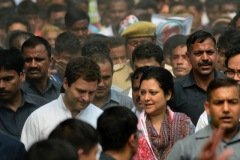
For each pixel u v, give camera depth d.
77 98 12.45
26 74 14.46
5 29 20.55
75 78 12.41
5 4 24.23
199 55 13.68
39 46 14.38
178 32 19.02
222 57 14.97
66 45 16.22
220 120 11.45
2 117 13.41
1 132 11.62
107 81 13.89
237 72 13.19
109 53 15.12
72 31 19.69
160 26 18.98
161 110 12.65
